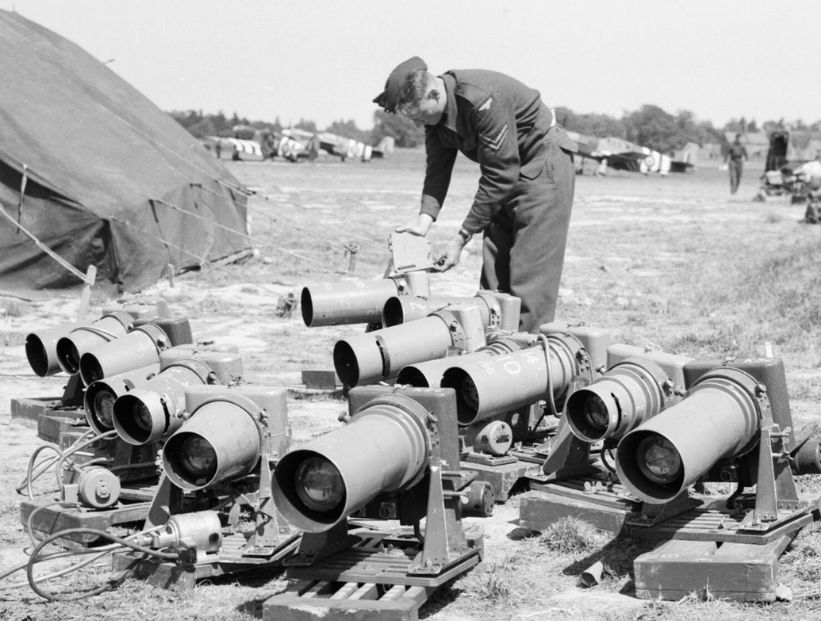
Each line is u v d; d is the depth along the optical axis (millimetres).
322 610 4781
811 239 29797
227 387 5820
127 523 6223
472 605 5246
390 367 7781
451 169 8969
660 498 5184
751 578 5086
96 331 8250
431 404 5215
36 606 5344
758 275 19594
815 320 14273
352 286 9047
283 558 5574
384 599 4887
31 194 17422
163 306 8844
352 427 4906
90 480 6082
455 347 8000
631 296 18484
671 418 5227
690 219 41062
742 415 5516
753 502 5832
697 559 5195
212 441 5363
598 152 95125
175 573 5488
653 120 154875
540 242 8555
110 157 18875
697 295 18219
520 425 7273
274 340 13930
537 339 7172
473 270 22406
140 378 6867
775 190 59969
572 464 6539
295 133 110500
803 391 10172
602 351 7223
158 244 18625
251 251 22688
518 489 7129
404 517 5293
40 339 8562
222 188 21766
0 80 18781
